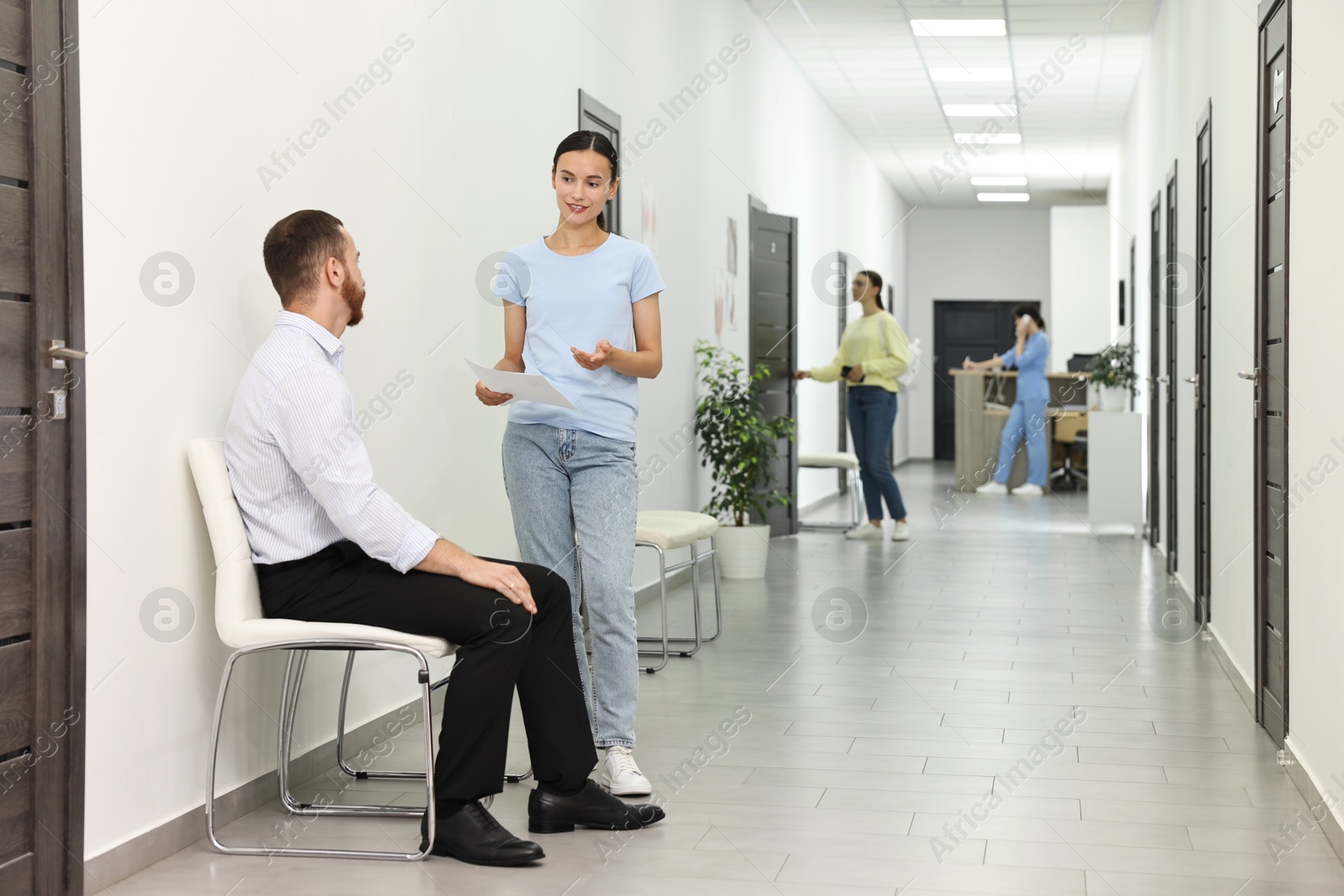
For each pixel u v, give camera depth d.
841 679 4.30
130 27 2.44
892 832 2.71
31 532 2.22
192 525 2.66
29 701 2.22
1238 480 4.28
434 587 2.54
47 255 2.23
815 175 10.26
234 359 2.81
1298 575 3.12
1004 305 16.91
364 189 3.38
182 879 2.43
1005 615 5.58
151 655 2.52
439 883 2.41
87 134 2.32
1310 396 2.97
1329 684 2.70
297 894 2.35
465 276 4.04
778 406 8.59
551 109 4.81
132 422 2.46
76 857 2.30
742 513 6.81
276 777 2.99
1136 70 9.45
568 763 2.72
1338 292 2.66
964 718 3.75
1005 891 2.36
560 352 3.00
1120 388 9.70
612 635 2.99
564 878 2.43
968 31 8.45
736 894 2.35
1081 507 10.75
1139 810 2.86
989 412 12.23
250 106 2.86
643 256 3.05
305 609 2.59
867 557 7.56
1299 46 3.15
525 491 3.01
